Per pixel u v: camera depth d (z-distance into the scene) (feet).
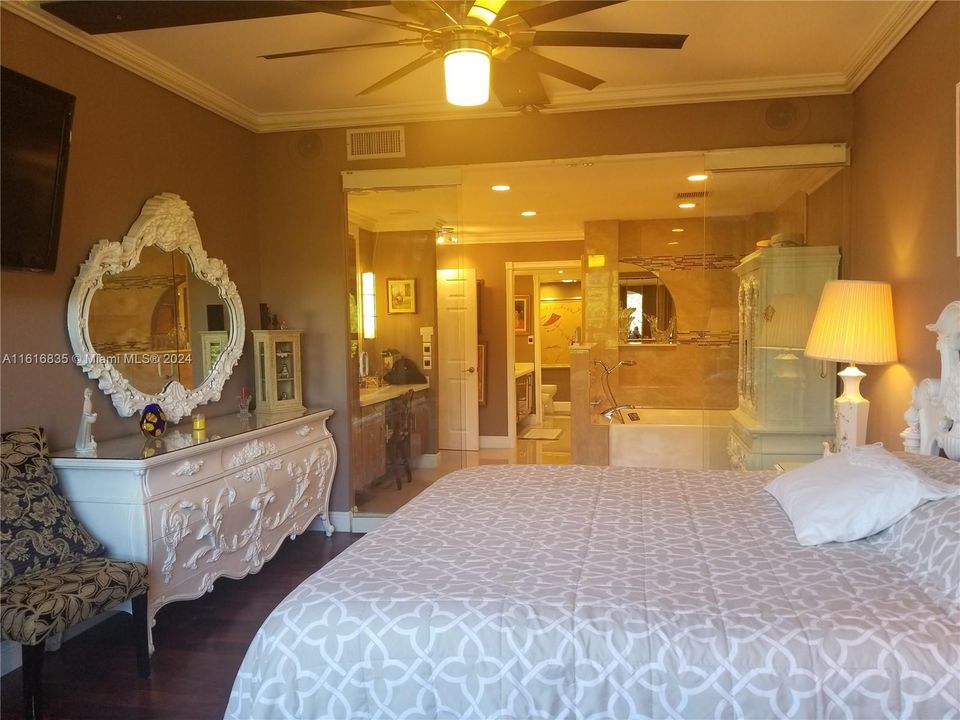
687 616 5.08
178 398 11.86
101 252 10.19
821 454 13.04
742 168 12.96
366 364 15.52
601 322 22.72
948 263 8.59
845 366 12.89
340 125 14.40
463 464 15.88
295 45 10.78
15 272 8.83
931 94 9.09
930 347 9.14
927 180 9.25
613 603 5.29
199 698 8.27
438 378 15.65
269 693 5.22
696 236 22.12
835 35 10.62
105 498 9.01
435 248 15.06
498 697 4.96
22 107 8.36
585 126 13.55
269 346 13.66
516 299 31.71
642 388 22.72
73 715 7.92
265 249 14.90
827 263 12.93
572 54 11.28
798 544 6.63
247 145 14.55
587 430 18.76
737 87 12.67
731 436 14.62
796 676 4.67
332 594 5.62
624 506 8.04
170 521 9.36
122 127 10.98
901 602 5.24
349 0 6.83
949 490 6.42
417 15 7.01
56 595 7.56
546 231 24.73
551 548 6.59
